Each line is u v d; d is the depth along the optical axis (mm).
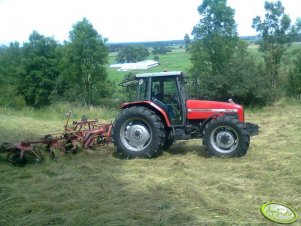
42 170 6676
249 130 7863
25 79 22641
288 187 5711
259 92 16812
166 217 4660
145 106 7887
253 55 19938
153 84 7973
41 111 16656
